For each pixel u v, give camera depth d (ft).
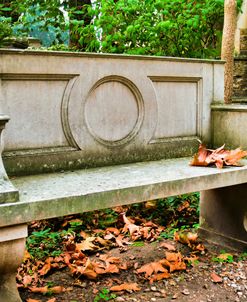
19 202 6.31
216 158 9.27
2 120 6.58
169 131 10.36
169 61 10.00
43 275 8.76
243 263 9.52
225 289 8.33
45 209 6.54
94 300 7.84
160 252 9.97
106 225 11.60
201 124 10.85
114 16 15.48
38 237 10.49
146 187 7.65
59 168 8.79
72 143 8.93
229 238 10.45
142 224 11.54
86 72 8.86
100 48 15.66
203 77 10.70
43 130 8.57
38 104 8.45
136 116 9.78
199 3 15.85
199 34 15.85
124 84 9.48
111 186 7.45
